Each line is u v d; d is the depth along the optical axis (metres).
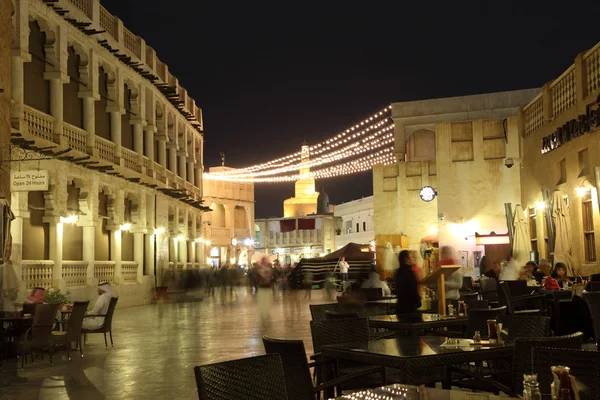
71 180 25.22
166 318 23.91
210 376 4.41
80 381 11.03
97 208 27.03
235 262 75.56
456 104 42.25
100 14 28.52
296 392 5.86
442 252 16.22
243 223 77.75
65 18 24.19
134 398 9.56
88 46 26.58
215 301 35.12
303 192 112.50
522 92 41.50
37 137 22.11
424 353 6.10
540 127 22.53
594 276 15.30
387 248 37.69
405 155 42.97
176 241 40.41
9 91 17.97
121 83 30.17
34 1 22.12
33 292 16.98
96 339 17.16
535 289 15.34
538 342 5.41
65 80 24.14
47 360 13.53
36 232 22.83
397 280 11.58
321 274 50.94
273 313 25.34
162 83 36.44
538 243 22.41
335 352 6.51
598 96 16.17
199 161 48.75
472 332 8.83
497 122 33.03
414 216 39.41
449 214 32.97
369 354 6.18
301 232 97.88
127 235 32.12
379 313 14.64
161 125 37.56
